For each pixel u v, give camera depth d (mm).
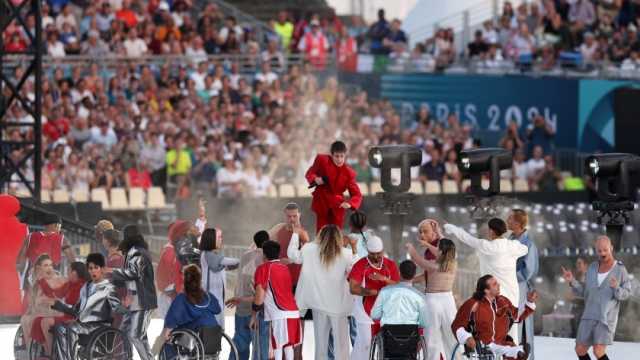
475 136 111938
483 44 115812
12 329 63781
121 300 49062
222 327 49250
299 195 97750
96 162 93250
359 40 118250
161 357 45906
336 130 104750
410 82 112375
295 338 47281
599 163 57688
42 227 72562
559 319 66562
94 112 96625
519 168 107250
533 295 49906
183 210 87250
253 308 47031
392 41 117375
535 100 112500
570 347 58969
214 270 50438
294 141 102312
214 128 100688
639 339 61938
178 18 112125
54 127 94812
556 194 101375
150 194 93062
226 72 108750
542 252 89625
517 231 50750
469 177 59688
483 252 48969
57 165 91375
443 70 113188
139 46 106812
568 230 91000
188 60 107375
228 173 95438
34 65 77188
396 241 55438
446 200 93062
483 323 45031
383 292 45531
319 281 47938
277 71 110312
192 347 45594
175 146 96125
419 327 46406
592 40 118625
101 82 100250
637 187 58031
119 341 48062
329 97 107562
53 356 48562
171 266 55344
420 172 103188
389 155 55062
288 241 50875
